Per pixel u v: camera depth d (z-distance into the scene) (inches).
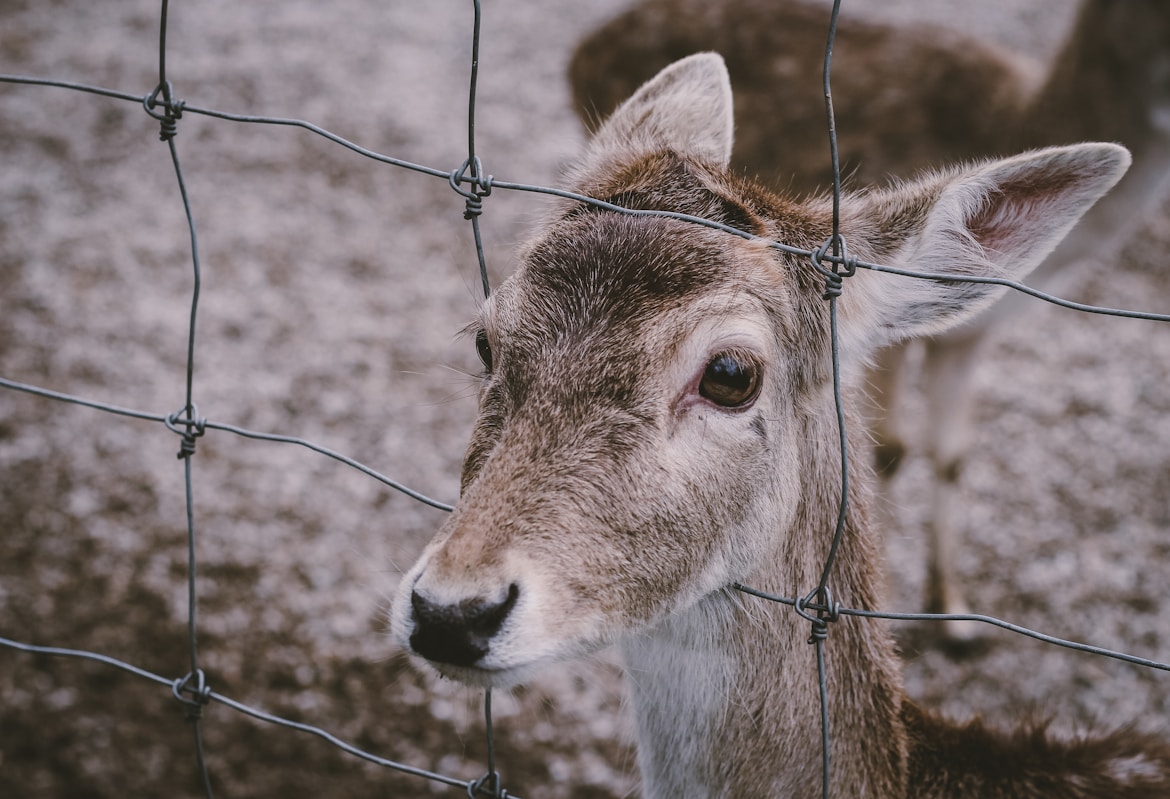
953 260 88.4
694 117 106.0
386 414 235.3
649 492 77.6
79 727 160.9
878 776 95.0
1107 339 266.4
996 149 193.3
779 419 86.0
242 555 195.6
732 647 90.8
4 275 268.7
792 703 91.6
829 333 89.6
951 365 181.5
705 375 79.4
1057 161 82.6
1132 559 203.0
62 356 243.9
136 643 176.2
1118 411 242.7
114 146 324.8
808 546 93.3
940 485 186.1
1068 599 194.7
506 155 327.6
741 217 85.4
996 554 205.3
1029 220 87.1
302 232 293.1
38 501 203.3
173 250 282.8
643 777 97.7
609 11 423.2
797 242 87.7
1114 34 181.2
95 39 380.2
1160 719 172.1
